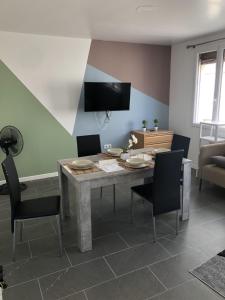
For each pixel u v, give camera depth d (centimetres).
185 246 249
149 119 537
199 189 390
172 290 194
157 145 494
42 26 359
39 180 446
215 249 244
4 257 238
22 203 249
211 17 325
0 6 276
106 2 268
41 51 414
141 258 232
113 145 509
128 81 497
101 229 284
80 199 233
